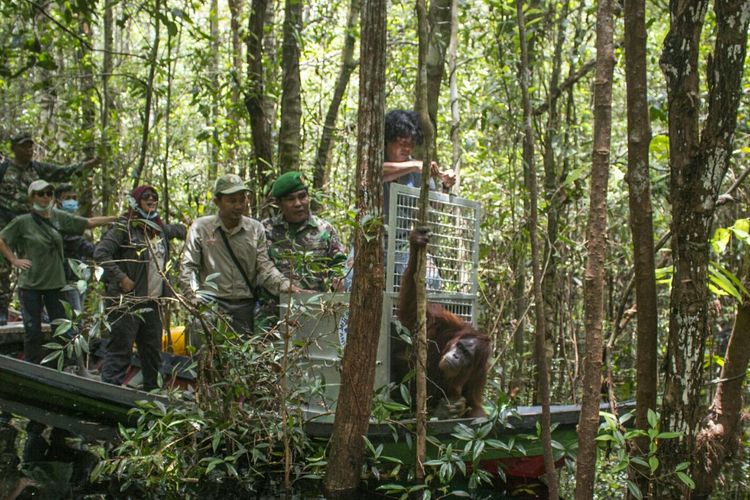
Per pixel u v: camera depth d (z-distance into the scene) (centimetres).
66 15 791
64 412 588
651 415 366
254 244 620
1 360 592
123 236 654
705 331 359
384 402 470
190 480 461
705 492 451
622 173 699
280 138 863
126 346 645
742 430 594
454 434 456
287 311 498
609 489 457
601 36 332
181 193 1120
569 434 502
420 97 430
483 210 865
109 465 461
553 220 732
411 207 538
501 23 744
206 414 493
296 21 866
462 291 580
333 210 816
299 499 428
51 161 1139
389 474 480
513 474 497
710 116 342
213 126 888
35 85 929
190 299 537
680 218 352
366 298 437
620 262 953
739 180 488
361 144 430
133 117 1332
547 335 753
